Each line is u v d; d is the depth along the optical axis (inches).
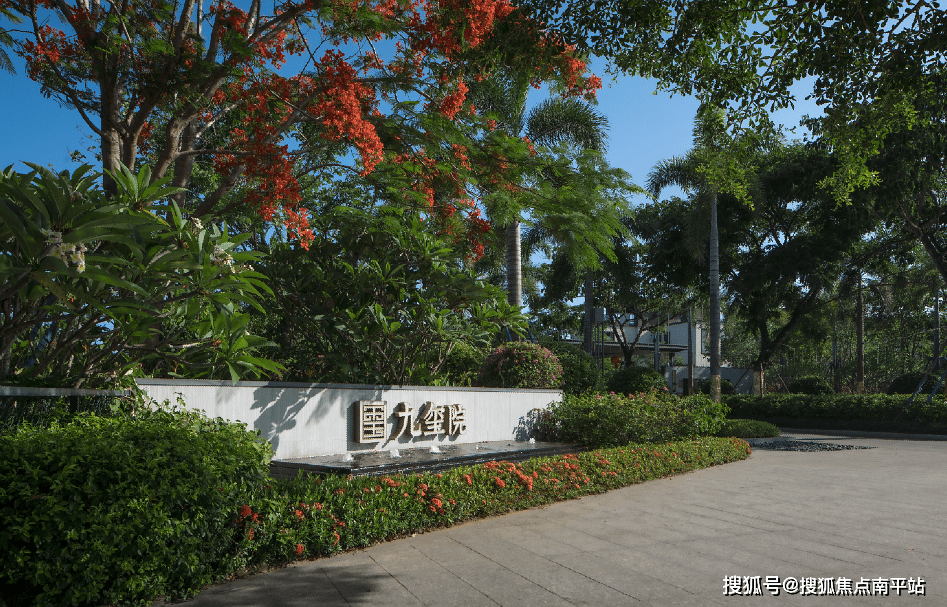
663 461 366.9
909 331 1450.5
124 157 334.0
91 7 341.4
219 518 163.8
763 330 1098.7
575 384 651.5
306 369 396.2
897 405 804.6
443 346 432.8
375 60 386.9
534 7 247.3
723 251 1030.4
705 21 238.4
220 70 324.5
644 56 267.6
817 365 1775.3
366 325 366.9
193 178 549.3
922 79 212.5
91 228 166.9
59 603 136.6
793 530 225.5
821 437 734.5
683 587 162.6
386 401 347.6
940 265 869.8
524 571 176.6
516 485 266.1
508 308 404.8
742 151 285.1
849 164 279.0
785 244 981.8
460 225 428.1
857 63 217.5
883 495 297.3
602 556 191.6
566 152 399.9
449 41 309.9
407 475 268.5
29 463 139.8
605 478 312.5
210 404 267.0
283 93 333.1
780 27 223.0
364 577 171.2
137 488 146.2
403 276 393.1
